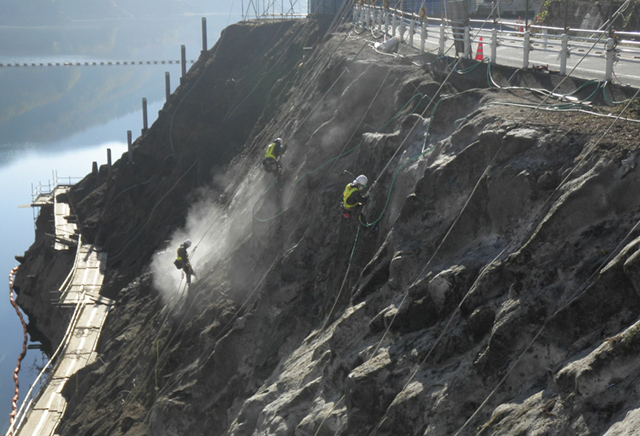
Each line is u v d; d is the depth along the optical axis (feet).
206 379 57.77
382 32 104.73
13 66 523.70
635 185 27.96
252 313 58.03
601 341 24.57
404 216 40.55
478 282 30.83
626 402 21.67
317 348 45.06
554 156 32.68
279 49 160.56
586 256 27.53
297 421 40.55
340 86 76.84
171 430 57.67
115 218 151.43
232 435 47.06
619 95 40.01
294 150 74.02
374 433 31.04
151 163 159.53
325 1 168.35
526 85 50.24
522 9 129.29
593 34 86.79
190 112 159.74
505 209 33.35
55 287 139.03
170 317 79.10
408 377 32.30
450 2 65.31
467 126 40.37
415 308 34.42
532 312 27.43
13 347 126.93
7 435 82.48
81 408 82.17
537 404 24.66
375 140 53.78
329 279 52.26
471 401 28.25
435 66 65.51
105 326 107.65
